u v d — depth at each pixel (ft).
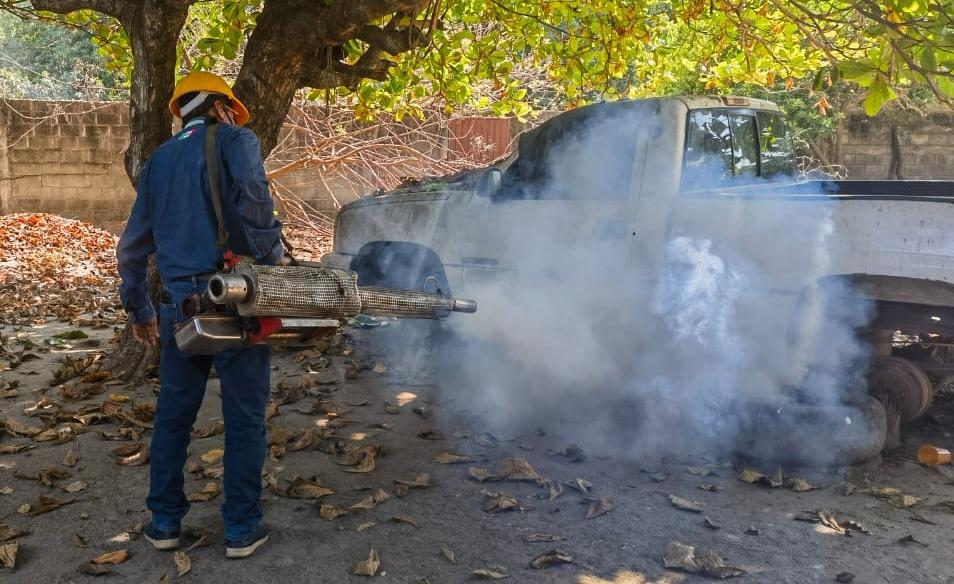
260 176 11.04
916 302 13.99
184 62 35.32
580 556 11.74
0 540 12.10
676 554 11.53
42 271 38.22
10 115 48.73
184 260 11.17
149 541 11.94
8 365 21.67
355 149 44.91
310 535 12.32
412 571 11.33
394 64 21.67
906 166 52.54
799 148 52.90
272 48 19.16
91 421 17.07
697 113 17.34
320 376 20.85
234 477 11.46
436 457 15.39
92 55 73.82
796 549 11.92
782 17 22.66
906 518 12.93
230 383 11.29
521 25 25.40
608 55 23.97
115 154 50.57
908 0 13.25
